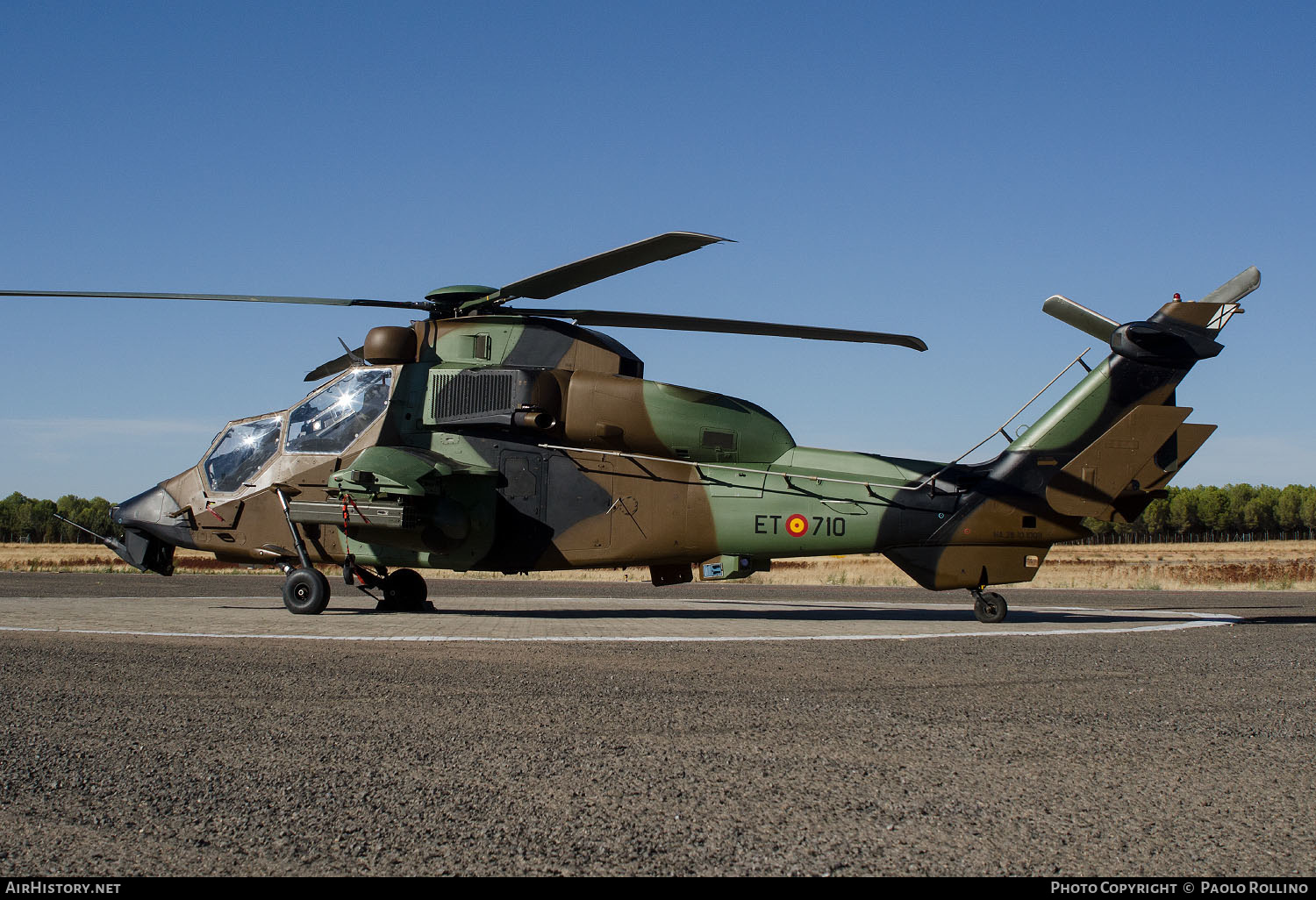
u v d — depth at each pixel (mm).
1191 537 149750
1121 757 4914
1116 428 12312
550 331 13289
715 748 5020
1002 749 5059
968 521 12641
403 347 13328
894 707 6188
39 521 115125
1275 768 4711
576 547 13148
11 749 4883
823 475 12961
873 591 23766
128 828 3709
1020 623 12742
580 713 5883
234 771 4504
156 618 12141
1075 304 12852
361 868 3309
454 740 5141
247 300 12070
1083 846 3564
